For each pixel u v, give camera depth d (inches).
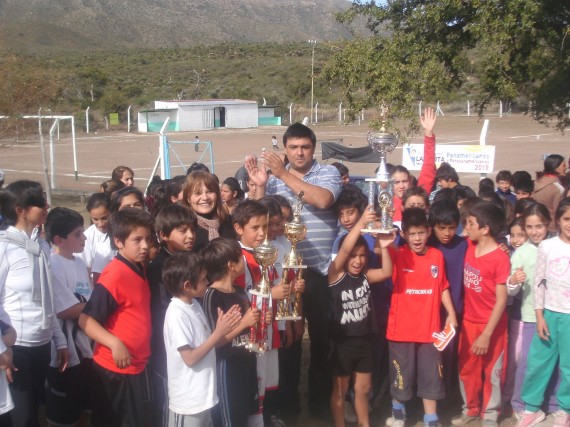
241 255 181.2
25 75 857.5
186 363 165.3
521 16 362.0
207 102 2240.4
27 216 181.9
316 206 202.2
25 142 1138.0
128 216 175.3
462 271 215.6
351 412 222.1
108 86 2896.2
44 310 182.2
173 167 1176.8
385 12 449.1
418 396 211.0
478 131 1726.1
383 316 222.5
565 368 208.7
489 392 216.7
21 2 7608.3
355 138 1647.4
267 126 2358.5
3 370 163.3
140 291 177.0
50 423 208.7
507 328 220.8
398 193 275.6
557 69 404.8
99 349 176.9
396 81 408.8
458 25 420.5
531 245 222.8
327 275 208.8
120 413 175.8
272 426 208.2
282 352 220.7
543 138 1536.7
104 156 1371.8
